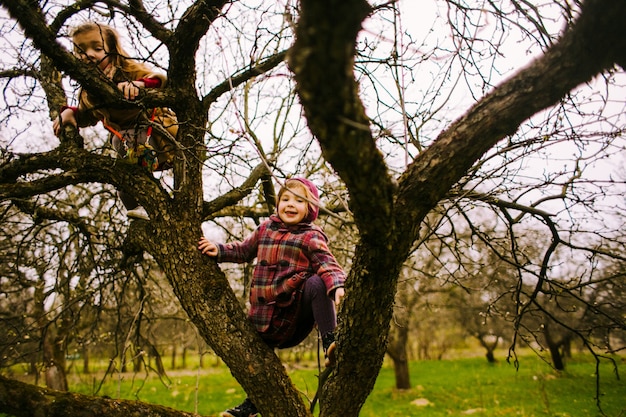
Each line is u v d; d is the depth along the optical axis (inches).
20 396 90.0
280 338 102.0
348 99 56.4
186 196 111.1
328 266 99.8
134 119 126.3
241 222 206.7
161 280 347.6
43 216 161.3
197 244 107.9
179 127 116.9
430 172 75.9
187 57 110.8
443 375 920.3
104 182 120.6
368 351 85.9
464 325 1003.9
